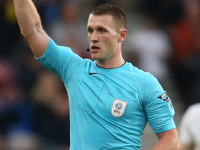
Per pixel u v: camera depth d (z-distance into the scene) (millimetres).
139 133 14742
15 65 37125
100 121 14320
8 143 32938
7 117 33719
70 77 15086
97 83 14633
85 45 39656
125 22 15164
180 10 44156
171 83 41094
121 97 14398
